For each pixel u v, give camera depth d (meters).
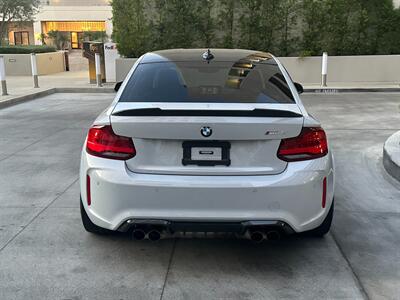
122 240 4.31
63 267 3.83
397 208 5.14
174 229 3.53
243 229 3.50
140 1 16.84
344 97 13.87
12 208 5.11
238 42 17.25
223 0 16.94
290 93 4.14
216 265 3.87
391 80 16.67
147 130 3.49
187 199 3.47
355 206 5.19
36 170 6.58
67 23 47.03
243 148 3.53
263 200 3.47
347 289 3.51
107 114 3.75
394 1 16.89
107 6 46.16
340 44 16.89
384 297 3.41
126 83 4.27
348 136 8.68
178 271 3.77
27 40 47.69
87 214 3.88
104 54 17.06
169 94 4.02
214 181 3.47
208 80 4.22
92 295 3.42
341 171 6.50
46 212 4.99
